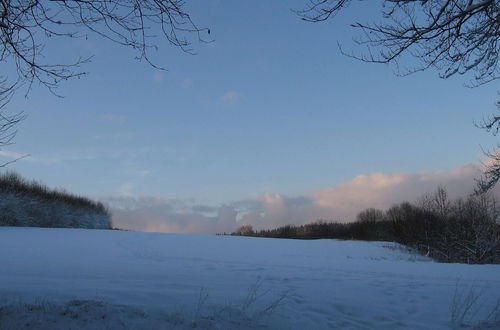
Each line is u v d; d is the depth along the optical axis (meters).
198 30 4.92
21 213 32.03
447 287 9.60
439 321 6.69
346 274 12.06
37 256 13.68
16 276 8.13
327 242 33.78
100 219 44.69
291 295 7.73
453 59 6.09
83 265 11.46
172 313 5.34
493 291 9.21
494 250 28.94
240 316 5.79
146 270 10.98
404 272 13.12
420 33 5.55
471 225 30.16
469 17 5.49
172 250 20.09
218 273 11.12
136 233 29.89
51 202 36.62
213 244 25.44
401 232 37.94
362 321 6.45
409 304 7.68
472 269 14.54
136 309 5.22
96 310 4.94
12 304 4.87
